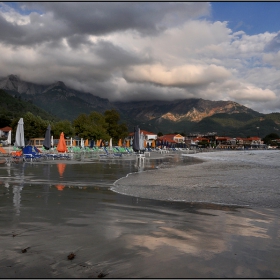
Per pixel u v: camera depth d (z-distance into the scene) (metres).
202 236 5.31
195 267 3.98
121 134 88.25
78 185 11.84
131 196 9.44
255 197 9.41
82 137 68.06
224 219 6.57
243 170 20.38
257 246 4.81
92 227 5.80
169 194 9.88
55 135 71.25
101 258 4.26
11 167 20.19
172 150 86.06
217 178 14.86
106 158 34.72
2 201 8.37
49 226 5.84
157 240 5.07
